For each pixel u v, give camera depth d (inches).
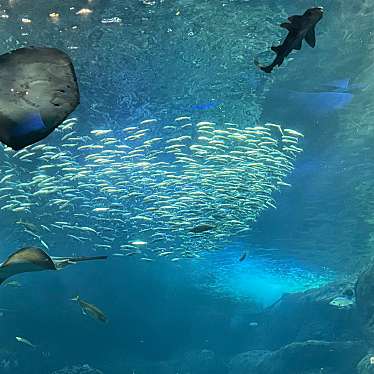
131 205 770.8
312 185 755.4
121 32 418.3
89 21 402.3
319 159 673.0
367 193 764.0
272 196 797.9
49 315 1140.5
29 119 61.1
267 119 565.3
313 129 584.1
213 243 888.9
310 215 871.1
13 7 381.4
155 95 507.8
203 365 1240.2
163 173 608.4
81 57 444.8
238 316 1562.5
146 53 445.7
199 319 1507.1
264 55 443.5
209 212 680.4
